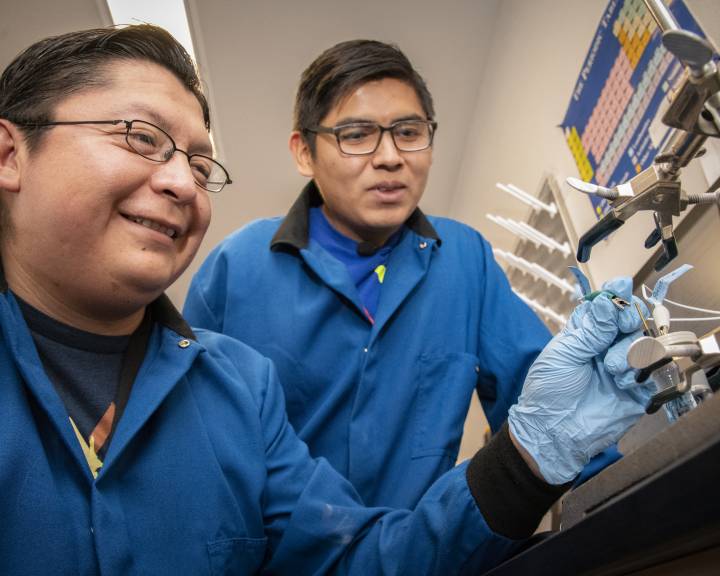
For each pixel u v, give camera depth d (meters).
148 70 1.00
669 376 0.79
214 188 1.14
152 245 0.95
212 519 1.01
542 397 0.90
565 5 2.03
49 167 0.92
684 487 0.52
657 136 1.50
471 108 2.97
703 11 1.34
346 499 1.17
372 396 1.44
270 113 2.88
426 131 1.48
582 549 0.70
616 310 0.85
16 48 2.48
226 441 1.08
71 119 0.94
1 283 0.97
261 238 1.62
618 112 1.69
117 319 1.01
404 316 1.50
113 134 0.94
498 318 1.56
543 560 0.79
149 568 0.93
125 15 2.53
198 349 1.10
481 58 2.79
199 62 2.65
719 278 1.29
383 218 1.45
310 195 1.67
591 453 0.91
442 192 3.32
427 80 2.84
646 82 1.54
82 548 0.89
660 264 0.89
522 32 2.39
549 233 2.27
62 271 0.94
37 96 0.95
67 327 0.99
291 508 1.13
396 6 2.57
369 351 1.45
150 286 0.96
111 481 0.94
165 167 0.97
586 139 1.89
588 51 1.84
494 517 0.97
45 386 0.92
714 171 1.34
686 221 1.43
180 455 1.02
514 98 2.48
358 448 1.40
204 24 2.53
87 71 0.96
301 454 1.20
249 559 1.07
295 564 1.12
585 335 0.87
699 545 0.63
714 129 0.70
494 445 0.99
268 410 1.18
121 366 1.05
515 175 2.50
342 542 1.11
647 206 0.81
